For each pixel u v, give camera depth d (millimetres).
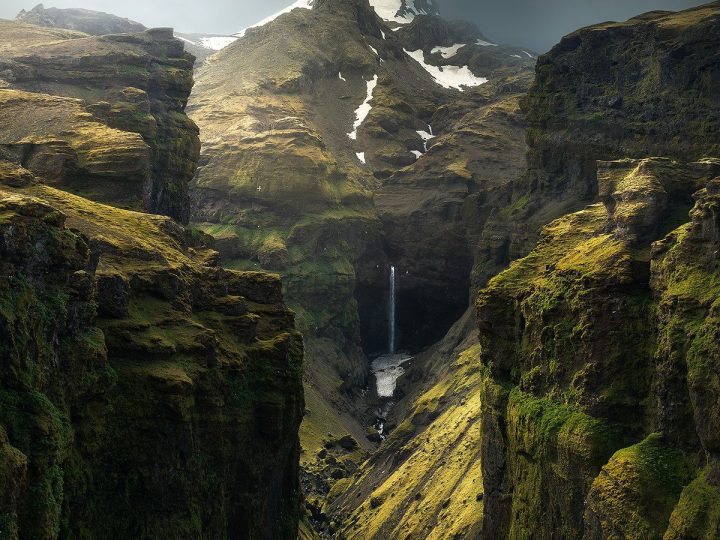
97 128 135000
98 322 85438
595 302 104250
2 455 54219
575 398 103688
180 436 85188
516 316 120438
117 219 107000
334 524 172125
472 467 151250
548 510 104250
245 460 98438
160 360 87438
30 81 167500
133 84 172375
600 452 97875
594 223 131625
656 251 101812
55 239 69312
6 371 61125
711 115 181250
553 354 109500
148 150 132250
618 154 198000
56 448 62406
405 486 165500
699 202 97438
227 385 96375
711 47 185125
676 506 85875
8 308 61969
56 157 124062
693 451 90250
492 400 121312
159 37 194625
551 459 103625
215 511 92125
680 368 91312
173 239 111000
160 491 83562
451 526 137125
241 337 103188
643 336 101125
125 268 94812
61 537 71625
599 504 91312
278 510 107438
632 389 100188
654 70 197000
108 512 79375
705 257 95125
